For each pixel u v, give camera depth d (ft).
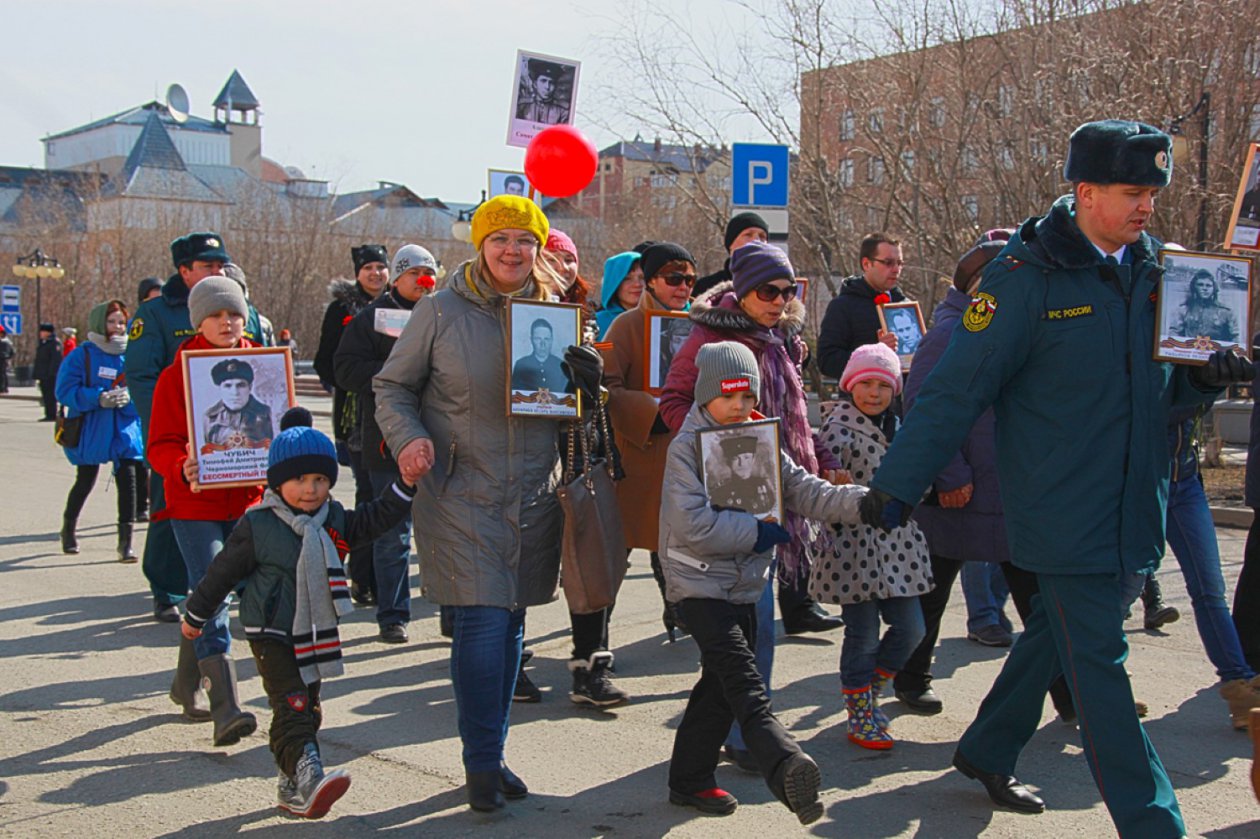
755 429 13.96
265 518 13.91
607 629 19.19
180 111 377.50
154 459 16.76
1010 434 12.54
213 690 15.90
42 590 26.91
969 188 61.93
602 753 16.37
